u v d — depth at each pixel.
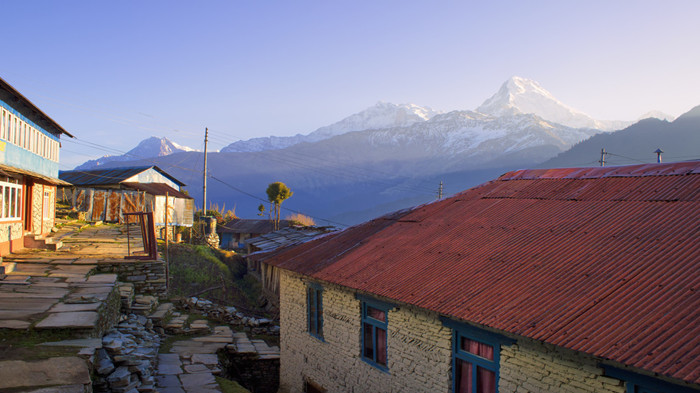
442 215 14.09
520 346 8.09
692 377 5.36
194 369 14.14
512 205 12.76
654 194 10.38
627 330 6.51
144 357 11.07
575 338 6.73
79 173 45.88
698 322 6.16
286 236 31.94
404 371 10.77
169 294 23.28
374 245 13.80
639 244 8.60
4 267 15.07
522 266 9.29
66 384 6.82
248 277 34.00
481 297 8.73
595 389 6.92
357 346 12.62
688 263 7.50
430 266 10.81
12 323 9.27
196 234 45.31
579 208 11.03
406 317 10.76
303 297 15.53
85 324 9.45
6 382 6.77
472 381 9.12
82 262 17.92
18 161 20.88
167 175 47.41
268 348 18.45
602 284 7.79
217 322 20.89
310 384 15.07
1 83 17.77
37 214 24.70
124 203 39.53
